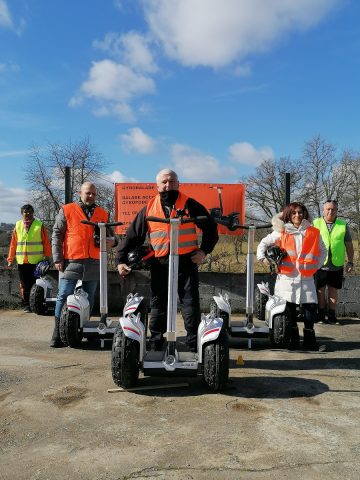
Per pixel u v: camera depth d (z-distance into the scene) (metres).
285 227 5.70
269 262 5.66
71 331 5.51
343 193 23.14
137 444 3.04
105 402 3.80
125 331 3.97
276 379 4.45
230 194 8.31
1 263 9.94
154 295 4.53
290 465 2.76
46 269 7.59
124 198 8.18
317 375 4.60
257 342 6.14
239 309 7.91
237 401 3.83
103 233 5.50
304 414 3.56
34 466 2.75
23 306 8.22
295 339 5.77
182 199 4.33
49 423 3.38
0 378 4.40
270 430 3.26
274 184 21.81
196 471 2.69
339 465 2.77
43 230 8.11
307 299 5.62
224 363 3.92
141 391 4.06
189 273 4.39
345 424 3.38
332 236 7.16
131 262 4.34
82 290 5.91
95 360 5.08
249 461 2.81
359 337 6.42
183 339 6.02
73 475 2.65
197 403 3.78
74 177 15.77
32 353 5.39
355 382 4.38
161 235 4.34
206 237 4.39
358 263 10.92
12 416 3.50
